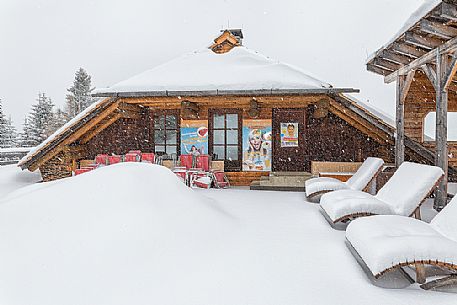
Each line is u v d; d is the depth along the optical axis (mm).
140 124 11633
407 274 3588
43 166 11492
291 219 5738
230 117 11219
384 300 3012
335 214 5062
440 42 6156
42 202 4121
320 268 3660
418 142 9852
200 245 4062
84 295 2918
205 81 10312
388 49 7223
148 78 10875
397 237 3410
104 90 10531
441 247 3215
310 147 11000
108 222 3916
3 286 2904
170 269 3443
